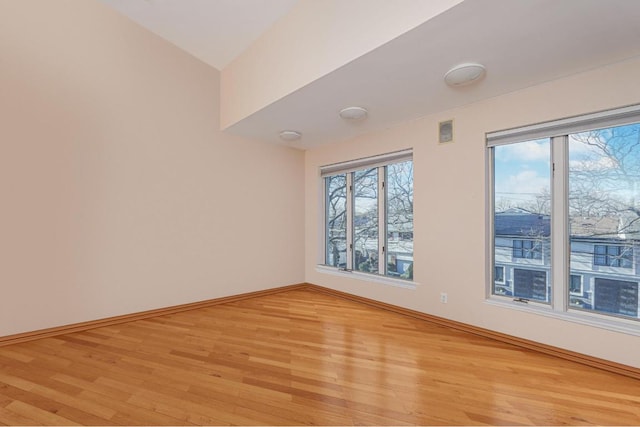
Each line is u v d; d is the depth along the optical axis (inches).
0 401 64.9
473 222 105.0
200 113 138.1
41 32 99.2
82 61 107.0
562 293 89.4
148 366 80.8
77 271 106.4
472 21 62.8
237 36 119.3
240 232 151.9
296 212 176.1
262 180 160.9
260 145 159.8
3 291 93.4
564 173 89.7
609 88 79.4
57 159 102.4
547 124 90.3
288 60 100.7
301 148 176.1
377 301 138.3
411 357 86.8
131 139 118.2
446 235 112.5
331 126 135.0
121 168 115.8
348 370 79.2
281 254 168.7
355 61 79.1
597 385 72.4
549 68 82.0
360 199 155.2
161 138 126.3
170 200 128.8
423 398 66.8
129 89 117.6
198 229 137.2
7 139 93.8
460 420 59.7
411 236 131.1
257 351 90.7
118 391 69.0
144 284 121.6
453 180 110.6
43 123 99.7
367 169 150.3
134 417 60.1
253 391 69.2
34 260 98.5
